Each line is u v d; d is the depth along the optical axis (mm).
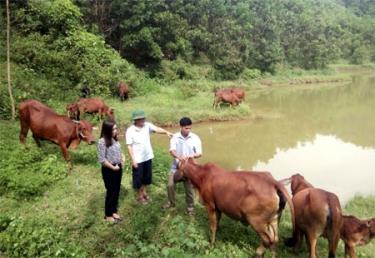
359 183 11539
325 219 5777
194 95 24188
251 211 5754
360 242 6207
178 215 6785
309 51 47344
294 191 7121
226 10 38812
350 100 27688
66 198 7648
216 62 35375
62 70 18609
